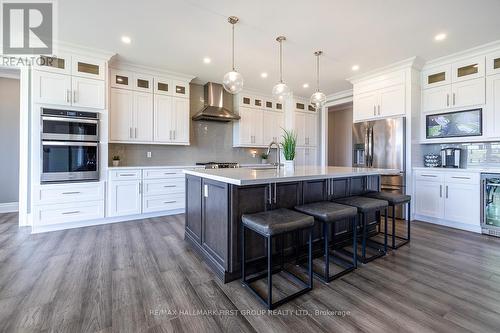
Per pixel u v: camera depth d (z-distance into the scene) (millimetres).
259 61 3797
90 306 1602
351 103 5512
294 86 5066
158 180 3988
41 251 2510
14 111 4277
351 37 3037
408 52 3457
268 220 1711
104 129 3502
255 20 2672
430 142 3828
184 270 2131
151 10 2494
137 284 1889
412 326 1422
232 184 1912
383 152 3990
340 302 1671
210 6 2426
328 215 1921
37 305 1603
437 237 2982
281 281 1970
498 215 2971
